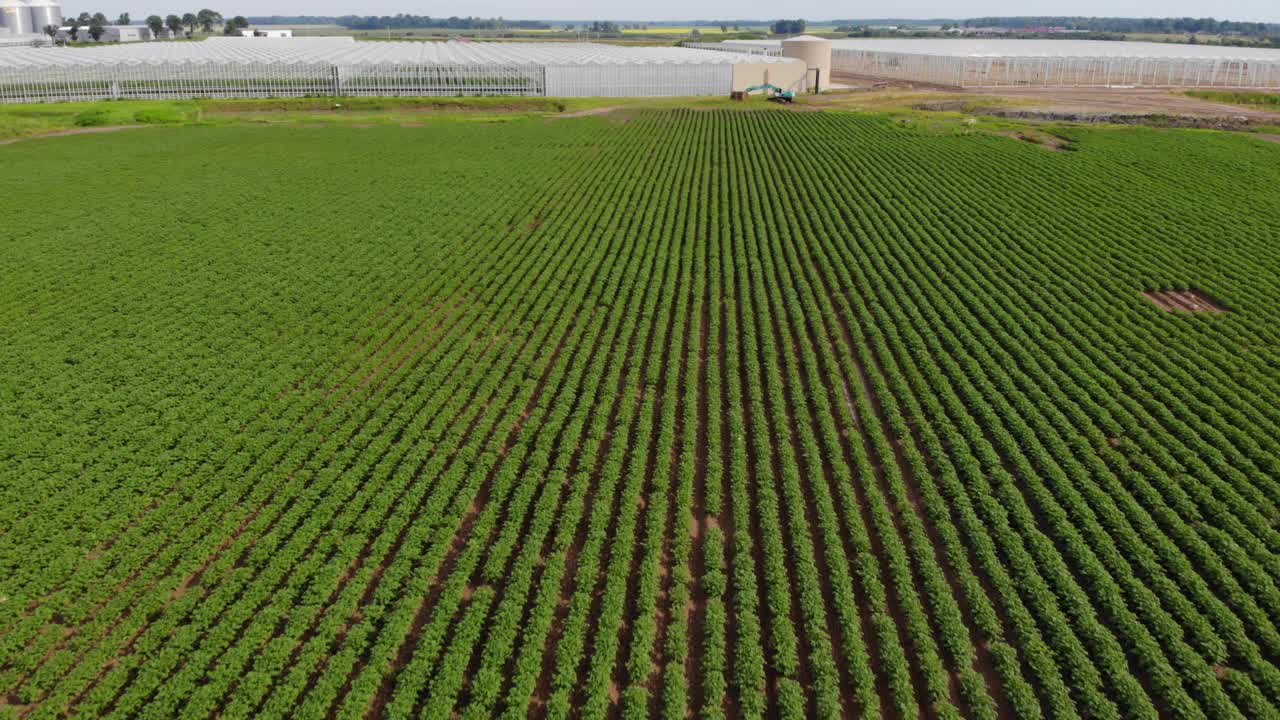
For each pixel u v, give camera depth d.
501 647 19.31
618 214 54.75
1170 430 29.70
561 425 29.55
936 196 58.69
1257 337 36.62
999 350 35.00
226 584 21.20
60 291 40.41
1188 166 63.59
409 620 20.30
